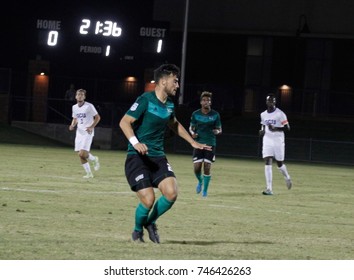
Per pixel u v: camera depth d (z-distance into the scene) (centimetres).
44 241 2503
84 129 5341
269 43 13462
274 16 13375
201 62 13562
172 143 10688
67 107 10669
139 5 10925
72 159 7300
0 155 7294
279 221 3444
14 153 7756
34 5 11094
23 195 3919
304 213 3847
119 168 6462
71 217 3162
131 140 2525
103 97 11181
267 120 4900
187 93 11819
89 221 3069
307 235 3017
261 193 4891
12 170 5591
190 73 13600
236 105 12138
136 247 2481
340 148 10150
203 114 4522
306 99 12194
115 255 2320
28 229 2752
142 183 2569
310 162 9881
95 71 11088
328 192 5253
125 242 2575
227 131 11325
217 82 13562
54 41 10994
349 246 2759
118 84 11194
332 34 13175
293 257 2445
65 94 11031
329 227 3316
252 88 12194
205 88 11869
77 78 11138
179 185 5153
